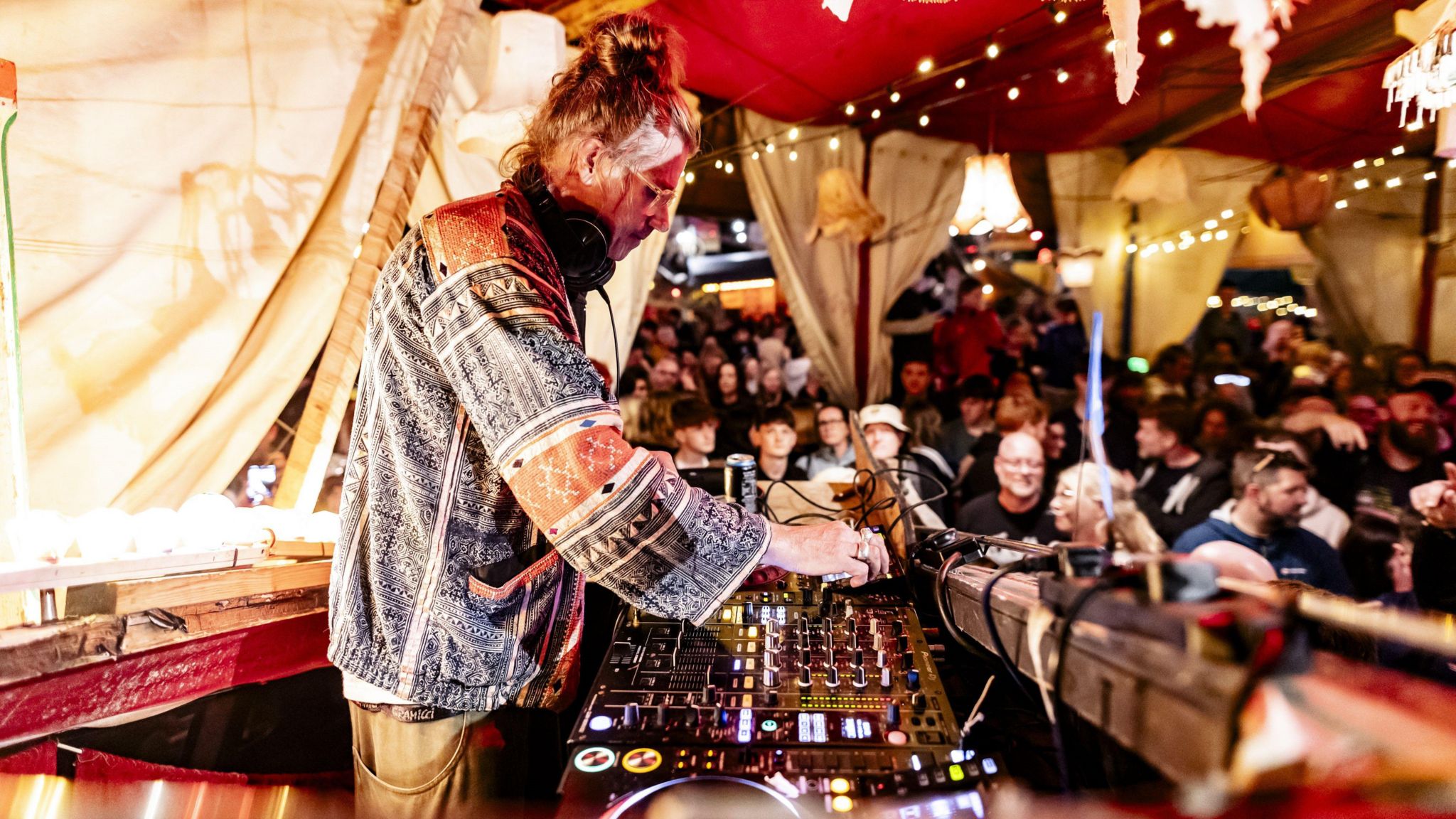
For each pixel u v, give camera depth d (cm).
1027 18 241
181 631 103
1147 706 51
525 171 85
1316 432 314
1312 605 48
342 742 144
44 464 159
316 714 140
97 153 165
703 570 70
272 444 204
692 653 90
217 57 182
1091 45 274
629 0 229
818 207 377
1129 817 48
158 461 176
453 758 82
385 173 196
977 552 102
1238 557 104
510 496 81
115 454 168
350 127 207
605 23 83
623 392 375
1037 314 451
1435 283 421
